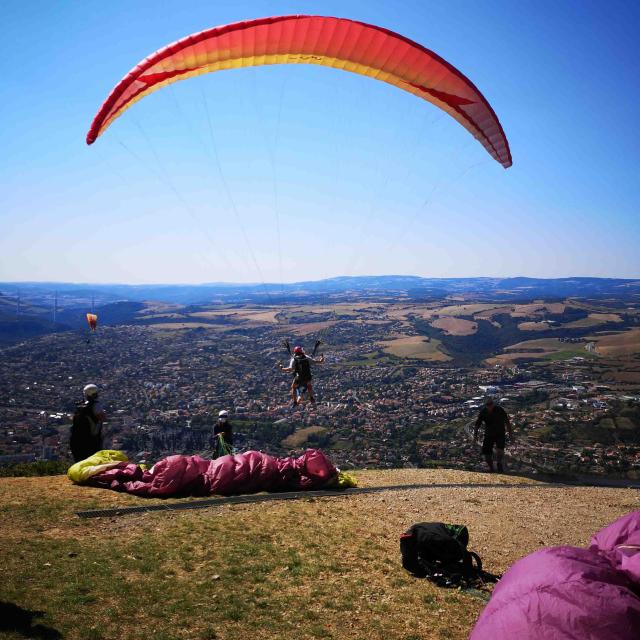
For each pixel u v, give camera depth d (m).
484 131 11.44
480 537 8.48
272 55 10.40
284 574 6.61
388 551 7.68
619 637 3.82
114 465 10.13
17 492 9.38
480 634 4.20
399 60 10.46
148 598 5.73
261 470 10.22
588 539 8.57
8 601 5.38
